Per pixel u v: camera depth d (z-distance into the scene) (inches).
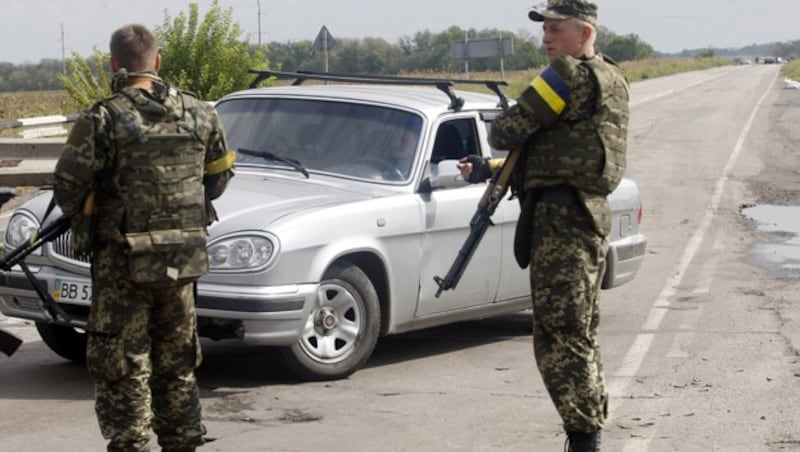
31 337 394.9
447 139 377.1
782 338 390.9
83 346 353.7
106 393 219.0
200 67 960.9
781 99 2354.8
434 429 282.5
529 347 388.5
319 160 367.6
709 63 6451.8
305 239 320.5
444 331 418.0
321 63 2229.3
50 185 320.8
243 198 335.0
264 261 313.9
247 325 313.4
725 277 524.7
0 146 844.6
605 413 230.1
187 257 221.1
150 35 225.0
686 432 280.2
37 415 291.7
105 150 216.4
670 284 507.2
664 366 350.9
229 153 234.7
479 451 263.9
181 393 228.5
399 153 362.9
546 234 227.1
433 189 359.3
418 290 353.7
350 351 335.6
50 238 238.1
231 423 286.5
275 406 303.6
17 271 328.8
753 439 274.1
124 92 219.6
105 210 218.2
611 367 350.6
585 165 225.5
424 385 329.7
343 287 333.1
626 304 460.4
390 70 3491.6
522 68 3695.9
